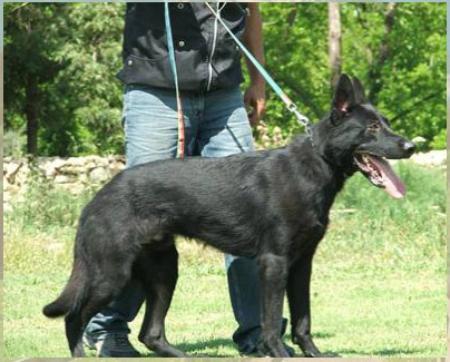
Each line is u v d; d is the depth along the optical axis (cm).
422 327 1259
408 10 5138
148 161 1095
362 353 1077
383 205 2394
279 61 5162
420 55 5303
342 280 1722
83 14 3950
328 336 1205
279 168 1007
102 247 988
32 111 4141
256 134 2639
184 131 1103
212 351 1112
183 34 1077
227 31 1091
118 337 1102
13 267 1822
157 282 1051
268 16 5169
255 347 1084
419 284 1658
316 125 1013
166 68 1076
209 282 1698
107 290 987
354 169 1017
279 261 998
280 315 998
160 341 1050
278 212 995
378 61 5219
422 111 5366
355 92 1004
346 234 2141
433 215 2294
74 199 2462
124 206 995
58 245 2030
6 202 2486
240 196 1008
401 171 2627
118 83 4153
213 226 1019
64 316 1002
